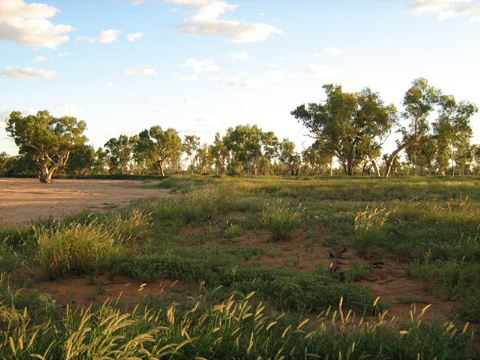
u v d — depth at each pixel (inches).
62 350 117.3
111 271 247.0
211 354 124.1
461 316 170.7
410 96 1935.3
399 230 334.3
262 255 295.7
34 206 601.0
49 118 1971.0
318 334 131.6
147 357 117.3
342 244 319.0
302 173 3651.6
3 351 113.6
